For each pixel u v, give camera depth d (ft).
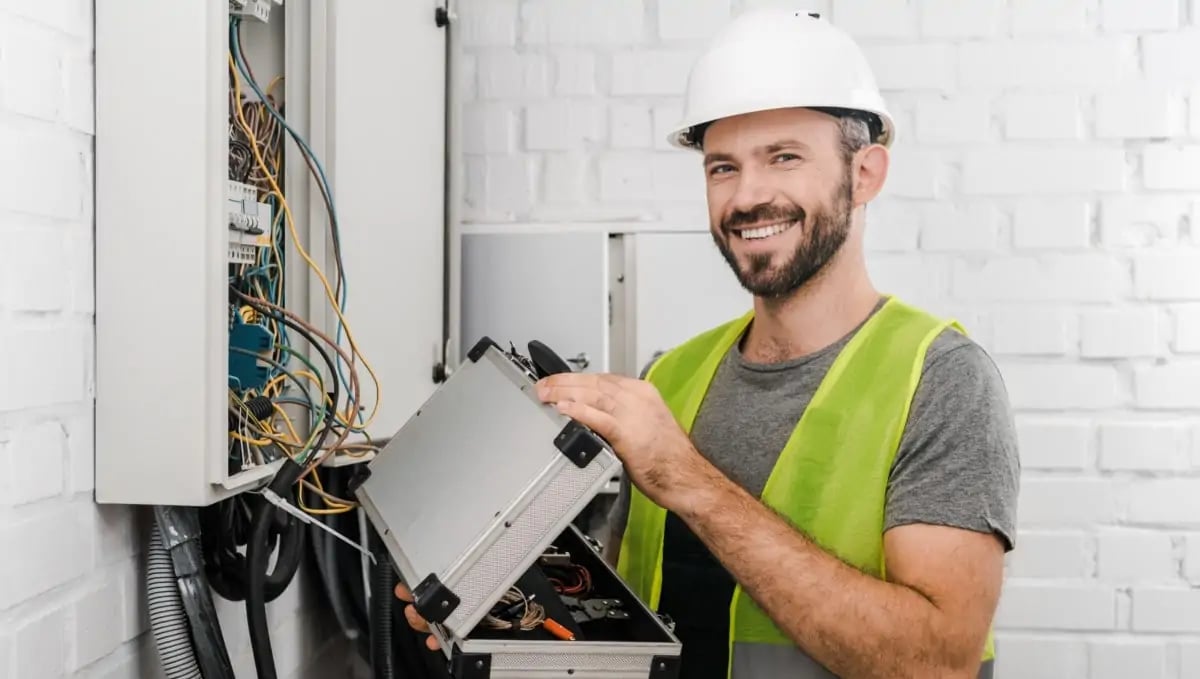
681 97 6.95
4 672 3.30
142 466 3.79
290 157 4.64
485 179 7.04
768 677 3.87
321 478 5.75
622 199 6.98
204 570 4.11
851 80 3.93
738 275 4.09
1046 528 6.77
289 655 5.81
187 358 3.76
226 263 3.81
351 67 4.84
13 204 3.33
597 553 4.33
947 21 6.81
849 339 4.05
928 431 3.69
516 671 3.09
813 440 3.91
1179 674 6.72
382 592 5.74
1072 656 6.74
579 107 7.01
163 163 3.76
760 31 4.02
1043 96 6.78
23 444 3.39
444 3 6.19
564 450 2.98
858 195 4.07
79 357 3.70
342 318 4.44
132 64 3.76
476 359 4.22
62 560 3.60
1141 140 6.74
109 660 3.92
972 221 6.81
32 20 3.42
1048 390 6.78
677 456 3.37
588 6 7.00
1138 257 6.74
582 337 6.72
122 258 3.78
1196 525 6.70
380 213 5.27
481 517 3.07
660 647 3.15
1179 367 6.72
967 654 3.46
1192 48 6.71
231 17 4.28
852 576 3.43
